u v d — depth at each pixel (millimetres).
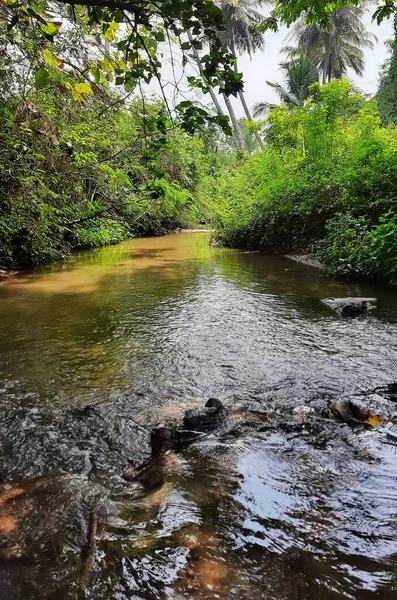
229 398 2494
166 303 4961
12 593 1142
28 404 2447
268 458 1820
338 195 8117
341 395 2518
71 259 9000
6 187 6133
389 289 5434
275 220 9859
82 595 1144
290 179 9711
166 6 1871
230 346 3436
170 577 1198
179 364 3064
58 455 1931
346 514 1454
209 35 1940
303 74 23844
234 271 7250
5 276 6867
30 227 6977
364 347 3352
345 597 1120
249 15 23297
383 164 6871
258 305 4801
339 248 6613
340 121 10258
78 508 1511
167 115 2928
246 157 18328
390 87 17625
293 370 2914
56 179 7078
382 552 1280
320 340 3549
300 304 4816
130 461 1895
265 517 1444
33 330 3924
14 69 5812
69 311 4609
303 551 1290
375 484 1625
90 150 8914
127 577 1201
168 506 1516
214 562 1251
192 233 17234
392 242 5559
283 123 10672
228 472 1720
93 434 2115
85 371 2949
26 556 1279
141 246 11812
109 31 2711
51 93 6453
